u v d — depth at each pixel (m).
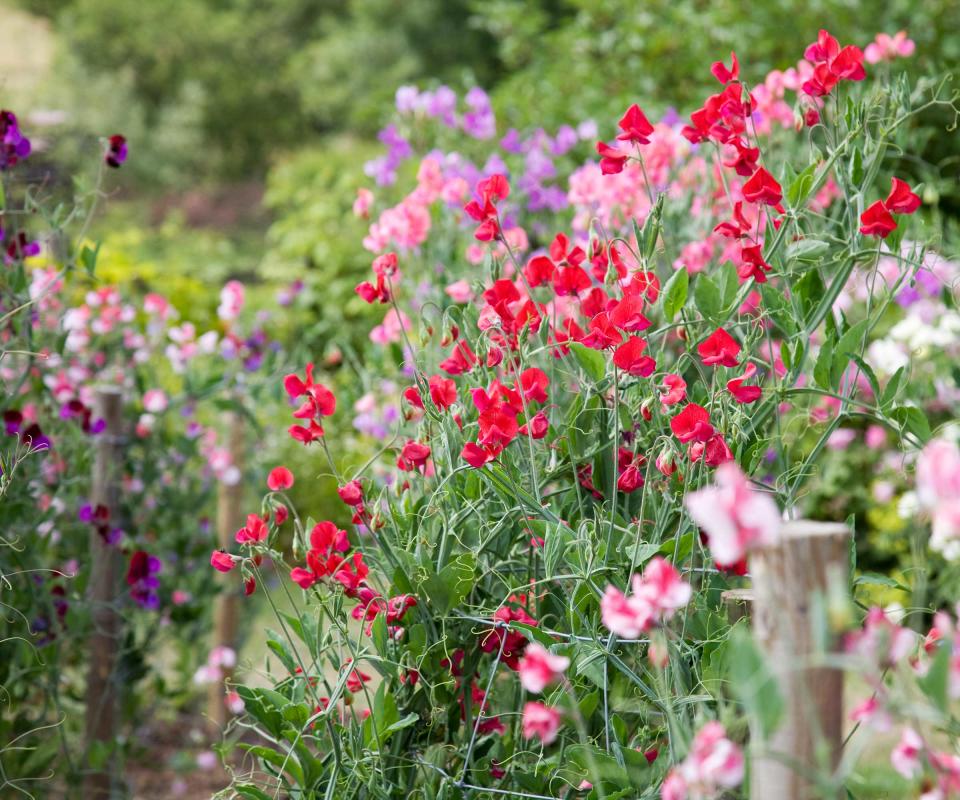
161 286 7.25
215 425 4.96
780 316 2.35
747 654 1.21
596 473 2.26
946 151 5.18
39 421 3.37
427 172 3.05
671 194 3.26
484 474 2.07
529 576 2.24
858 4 5.93
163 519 3.89
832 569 1.36
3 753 3.01
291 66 21.69
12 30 22.16
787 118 3.10
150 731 4.02
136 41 20.77
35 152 3.95
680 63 6.39
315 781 2.08
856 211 2.38
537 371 2.15
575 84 6.58
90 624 3.32
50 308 3.63
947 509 1.22
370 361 3.54
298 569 2.10
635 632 1.47
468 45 20.97
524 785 2.08
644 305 2.23
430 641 2.17
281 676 4.01
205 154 20.81
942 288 3.47
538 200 4.25
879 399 2.16
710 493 1.23
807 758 1.37
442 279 3.22
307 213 8.00
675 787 1.39
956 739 1.83
